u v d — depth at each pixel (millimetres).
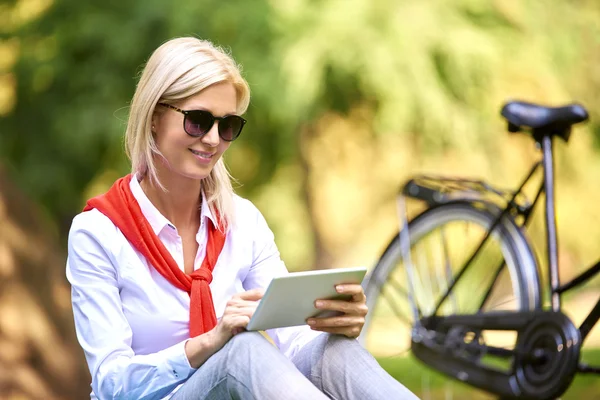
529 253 6910
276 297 4230
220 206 4875
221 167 4914
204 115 4520
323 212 19109
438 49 14023
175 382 4430
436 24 14031
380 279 7883
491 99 14703
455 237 12141
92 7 13992
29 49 14172
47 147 14352
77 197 14852
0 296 8758
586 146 16125
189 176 4625
